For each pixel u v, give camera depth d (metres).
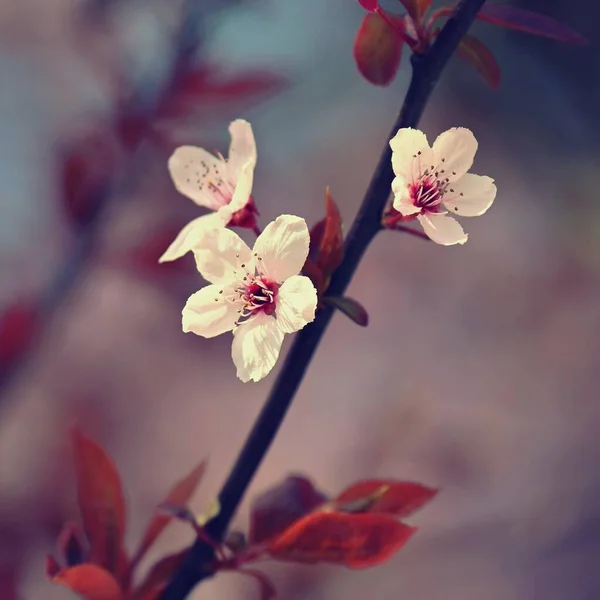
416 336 1.22
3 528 0.76
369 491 0.47
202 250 0.46
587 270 1.31
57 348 1.02
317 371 1.18
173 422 1.07
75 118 0.73
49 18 1.18
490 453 1.07
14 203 1.05
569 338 1.22
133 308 1.11
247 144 0.48
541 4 1.58
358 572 0.91
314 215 1.36
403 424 1.10
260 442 0.47
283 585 0.89
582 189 1.43
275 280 0.46
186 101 0.65
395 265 1.30
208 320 0.46
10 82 1.16
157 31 0.68
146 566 0.91
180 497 0.49
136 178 0.70
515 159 1.50
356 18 1.47
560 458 1.05
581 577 0.92
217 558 0.48
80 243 0.70
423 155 0.46
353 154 1.44
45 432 0.94
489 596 0.90
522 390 1.15
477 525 0.97
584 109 1.55
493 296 1.27
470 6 0.46
